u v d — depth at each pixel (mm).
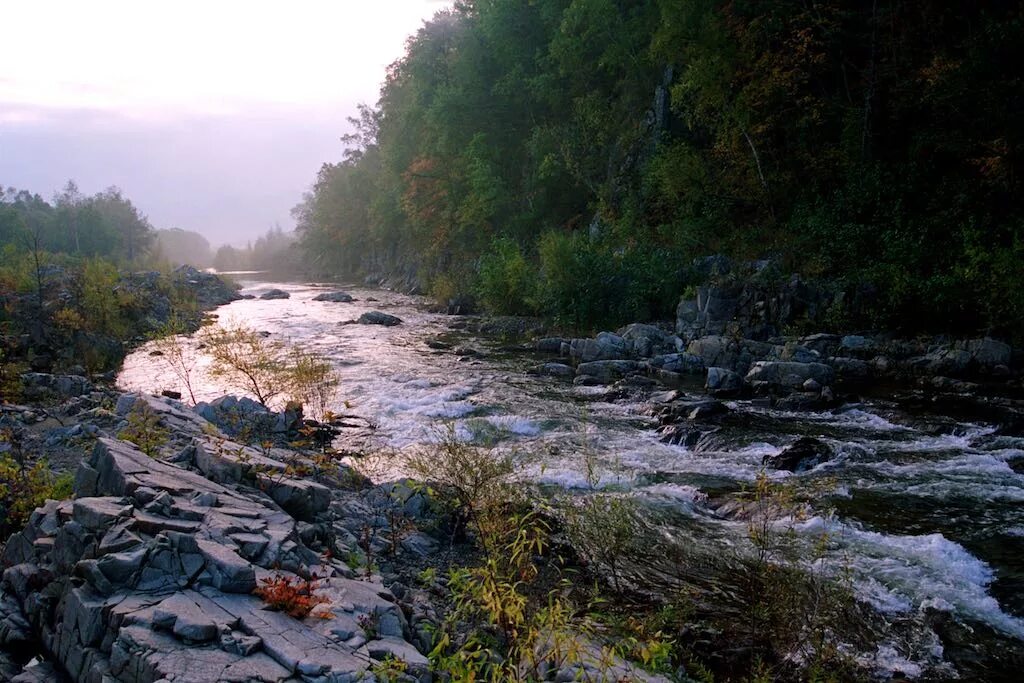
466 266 52156
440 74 62906
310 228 120500
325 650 5406
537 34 52781
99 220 129250
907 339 23859
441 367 24625
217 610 5645
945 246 25281
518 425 16656
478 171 50312
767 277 27672
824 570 8984
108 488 7730
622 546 9586
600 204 42219
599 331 31453
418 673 5441
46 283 29953
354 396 19828
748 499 11328
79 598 5648
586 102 46062
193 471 9180
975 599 8336
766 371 21656
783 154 35000
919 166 29219
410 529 9797
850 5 36281
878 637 7527
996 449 14586
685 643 7305
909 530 10453
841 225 28906
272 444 13500
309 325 36625
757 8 34906
